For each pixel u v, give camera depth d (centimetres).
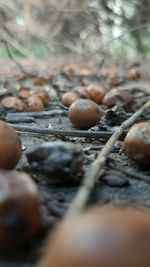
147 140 19
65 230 9
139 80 61
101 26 97
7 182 12
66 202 16
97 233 9
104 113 31
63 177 17
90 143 25
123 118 28
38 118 34
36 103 35
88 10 94
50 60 95
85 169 19
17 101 34
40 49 107
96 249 9
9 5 101
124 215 9
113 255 9
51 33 104
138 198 17
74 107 28
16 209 11
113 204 16
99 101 37
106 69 71
